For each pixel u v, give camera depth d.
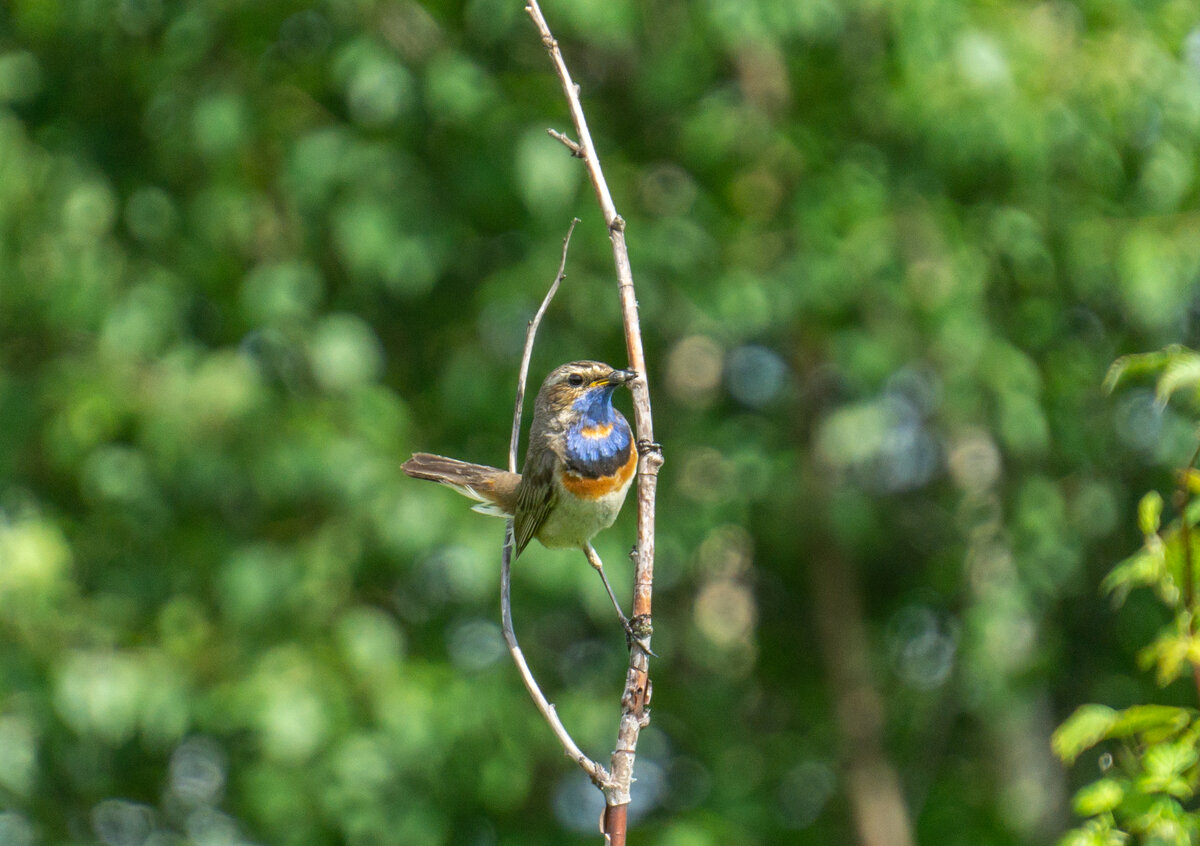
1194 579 5.38
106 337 11.66
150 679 11.34
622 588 11.75
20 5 12.93
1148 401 13.65
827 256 12.24
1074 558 12.88
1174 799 5.46
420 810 12.01
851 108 13.38
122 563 12.71
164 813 13.46
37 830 12.49
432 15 12.84
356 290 13.02
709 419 13.65
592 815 13.83
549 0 11.59
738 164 12.83
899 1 11.79
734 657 15.27
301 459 11.47
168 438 11.48
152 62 12.55
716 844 13.00
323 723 11.16
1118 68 12.14
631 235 12.09
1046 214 12.99
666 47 12.79
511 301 12.01
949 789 16.19
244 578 11.59
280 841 11.90
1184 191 12.98
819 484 13.95
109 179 12.74
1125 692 14.34
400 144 12.29
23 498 12.25
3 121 11.99
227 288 12.73
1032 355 13.62
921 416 14.54
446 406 12.34
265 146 12.45
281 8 12.41
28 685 11.37
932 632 15.88
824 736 16.09
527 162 11.34
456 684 11.99
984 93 11.71
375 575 13.14
